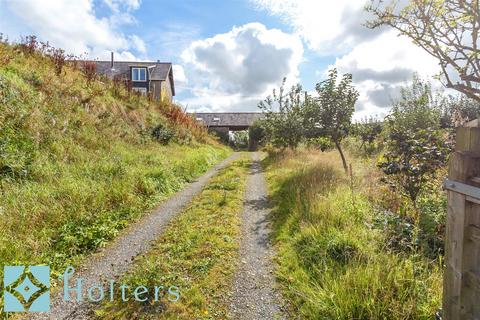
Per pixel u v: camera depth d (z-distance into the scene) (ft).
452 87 6.13
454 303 5.11
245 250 13.17
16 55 28.81
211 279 10.62
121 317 8.66
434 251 11.14
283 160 37.19
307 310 8.74
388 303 8.23
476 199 4.52
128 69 102.17
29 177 16.49
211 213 17.80
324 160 31.76
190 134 53.72
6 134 17.80
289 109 43.73
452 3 5.65
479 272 4.67
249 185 26.89
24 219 12.90
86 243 13.00
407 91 30.30
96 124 29.40
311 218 14.93
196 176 30.32
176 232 14.73
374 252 11.00
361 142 43.60
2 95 20.49
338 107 27.14
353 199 15.66
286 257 12.12
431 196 14.46
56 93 27.68
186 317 8.68
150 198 19.86
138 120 39.19
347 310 8.23
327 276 9.84
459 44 5.91
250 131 102.01
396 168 14.33
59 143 21.58
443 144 13.43
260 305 9.29
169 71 110.93
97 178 19.45
